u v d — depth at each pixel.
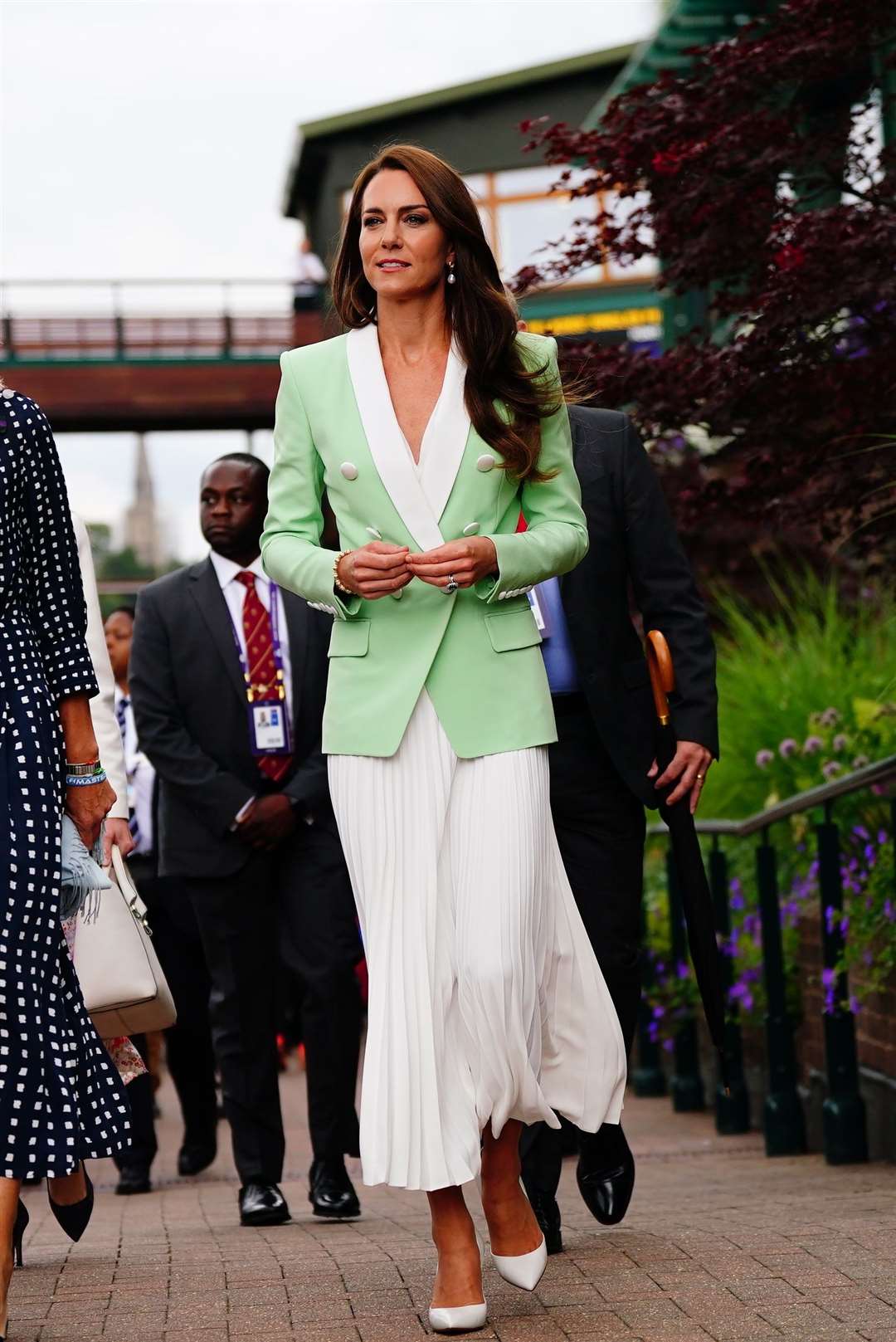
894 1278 4.45
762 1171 8.23
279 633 7.28
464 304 4.30
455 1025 4.20
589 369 7.79
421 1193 8.12
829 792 8.07
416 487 4.26
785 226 7.30
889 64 7.36
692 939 5.48
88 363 35.62
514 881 4.18
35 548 4.28
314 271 35.94
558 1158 5.26
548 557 4.28
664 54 16.95
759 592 13.83
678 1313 4.18
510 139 33.84
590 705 5.57
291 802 7.03
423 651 4.25
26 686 4.16
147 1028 5.33
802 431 7.86
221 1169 9.71
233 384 35.84
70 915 4.35
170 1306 4.60
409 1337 4.07
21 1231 5.51
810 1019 9.28
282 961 7.14
